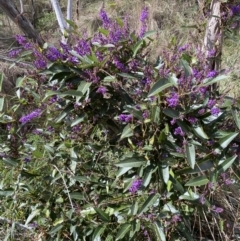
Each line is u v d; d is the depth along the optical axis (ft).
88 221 3.53
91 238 3.53
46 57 3.15
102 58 3.14
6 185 4.01
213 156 3.04
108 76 3.03
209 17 3.75
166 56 3.18
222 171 2.96
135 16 8.89
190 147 2.87
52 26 10.36
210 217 4.07
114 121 3.38
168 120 2.99
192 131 2.88
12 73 7.18
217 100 3.08
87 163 3.58
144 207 3.02
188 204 3.33
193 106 2.88
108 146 3.54
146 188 3.25
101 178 3.67
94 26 9.74
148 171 2.99
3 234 4.10
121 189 3.57
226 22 3.69
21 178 3.80
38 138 4.44
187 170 3.01
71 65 3.11
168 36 7.84
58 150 3.60
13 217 3.97
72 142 3.50
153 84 2.84
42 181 3.78
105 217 3.31
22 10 5.32
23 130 3.71
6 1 4.83
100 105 3.27
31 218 3.63
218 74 3.08
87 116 3.31
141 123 2.97
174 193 3.22
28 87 3.58
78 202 3.74
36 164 4.07
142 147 3.04
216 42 3.74
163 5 9.27
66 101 3.28
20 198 3.85
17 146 3.60
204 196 3.28
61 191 3.73
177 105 2.88
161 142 2.93
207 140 3.01
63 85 3.20
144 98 3.10
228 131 3.14
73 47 3.26
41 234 3.71
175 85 2.78
